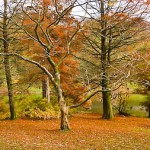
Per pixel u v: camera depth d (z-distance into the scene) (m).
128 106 27.39
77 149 10.66
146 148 10.85
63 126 14.73
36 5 15.30
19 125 17.25
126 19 18.05
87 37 18.66
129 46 19.31
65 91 20.45
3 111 21.38
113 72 18.31
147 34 18.62
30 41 17.53
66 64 18.91
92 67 19.69
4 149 10.46
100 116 22.34
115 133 14.23
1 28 18.45
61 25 17.52
